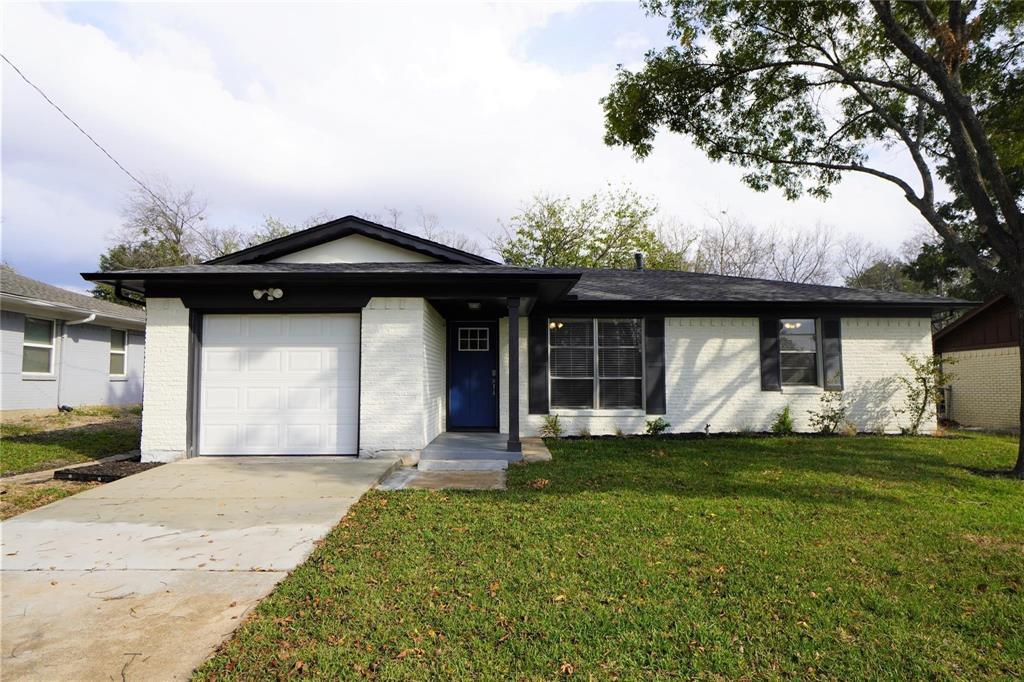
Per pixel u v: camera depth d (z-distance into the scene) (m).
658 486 6.54
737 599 3.44
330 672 2.62
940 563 4.07
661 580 3.73
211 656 2.77
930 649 2.86
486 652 2.80
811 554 4.23
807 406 11.40
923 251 26.11
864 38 10.21
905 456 8.65
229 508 5.55
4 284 13.72
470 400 11.42
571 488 6.46
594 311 11.20
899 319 11.59
